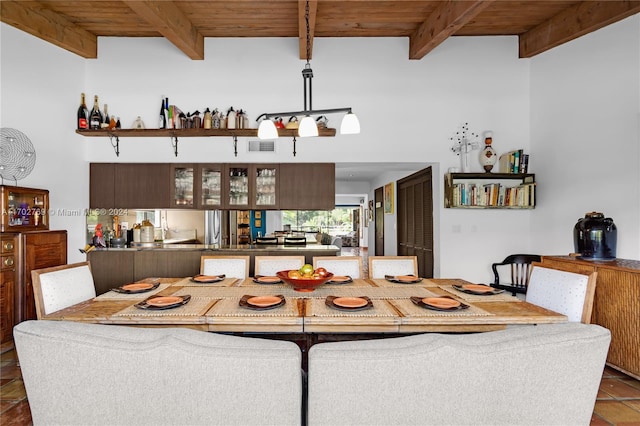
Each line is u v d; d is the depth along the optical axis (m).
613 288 2.71
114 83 4.49
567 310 2.17
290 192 4.58
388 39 4.57
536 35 4.30
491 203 4.42
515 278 4.54
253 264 4.36
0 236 3.19
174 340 1.06
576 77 3.89
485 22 4.21
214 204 4.56
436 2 3.70
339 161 4.58
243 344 1.07
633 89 3.28
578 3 3.72
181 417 1.07
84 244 4.43
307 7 3.23
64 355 1.08
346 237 15.54
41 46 3.90
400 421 1.05
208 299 2.12
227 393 1.04
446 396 1.04
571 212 3.95
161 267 4.34
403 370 1.02
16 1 3.52
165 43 4.52
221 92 4.53
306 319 1.78
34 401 1.14
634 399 2.37
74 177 4.30
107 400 1.09
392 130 4.57
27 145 3.75
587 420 1.14
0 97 3.51
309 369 1.03
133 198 4.52
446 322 1.80
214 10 3.86
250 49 4.54
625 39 3.35
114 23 4.16
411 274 3.10
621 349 2.66
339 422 1.05
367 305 1.94
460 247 4.56
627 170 3.32
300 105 4.54
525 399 1.07
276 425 1.06
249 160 4.57
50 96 4.00
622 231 3.36
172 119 4.39
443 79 4.57
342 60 4.55
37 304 2.14
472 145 4.53
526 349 1.04
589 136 3.72
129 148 4.53
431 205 5.25
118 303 2.05
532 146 4.52
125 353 1.05
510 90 4.58
